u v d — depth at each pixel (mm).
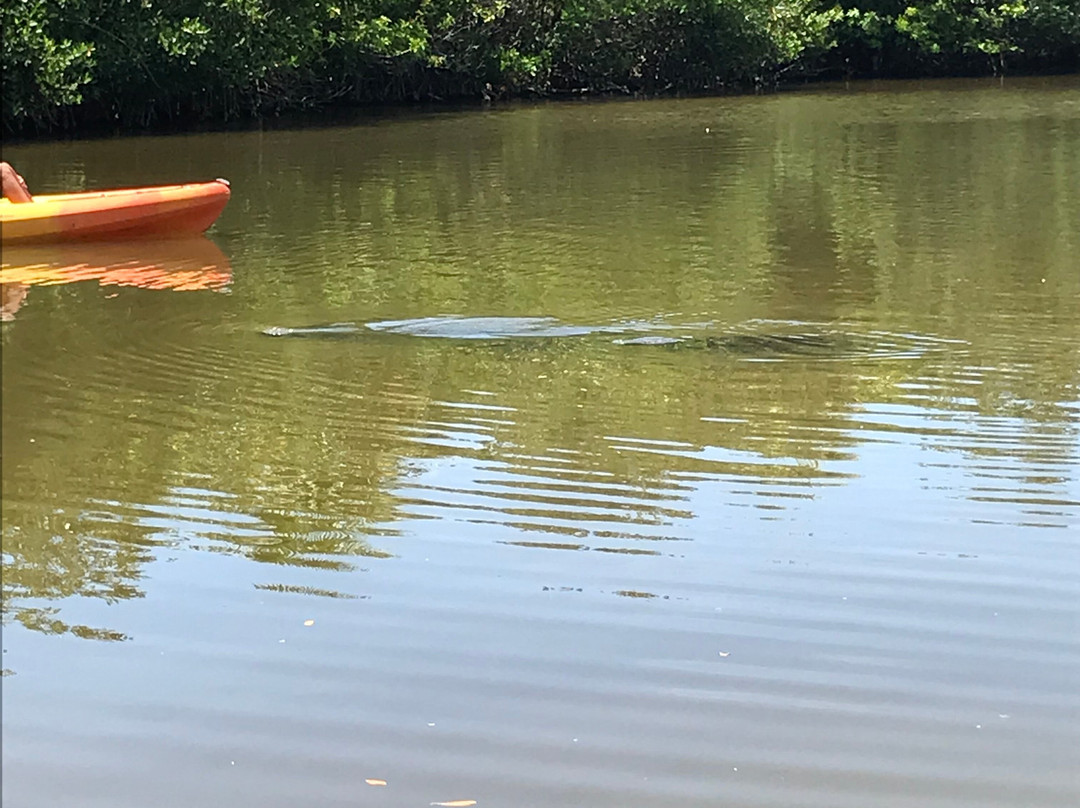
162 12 26906
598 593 6016
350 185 18953
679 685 5223
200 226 14688
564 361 9828
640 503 7078
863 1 38000
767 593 6027
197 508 7016
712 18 34438
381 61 31203
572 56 34344
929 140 23234
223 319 11008
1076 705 5090
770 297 11844
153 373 9461
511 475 7488
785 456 7809
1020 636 5625
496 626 5703
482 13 32156
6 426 8289
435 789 4547
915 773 4664
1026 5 37344
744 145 23109
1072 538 6621
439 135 25656
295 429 8258
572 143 23922
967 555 6441
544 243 14367
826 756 4766
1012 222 15273
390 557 6391
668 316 11172
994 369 9602
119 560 6367
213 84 27891
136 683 5215
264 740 4828
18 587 6082
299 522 6820
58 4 25438
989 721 4988
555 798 4504
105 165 21734
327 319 11047
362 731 4887
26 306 11445
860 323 10844
